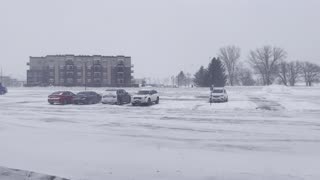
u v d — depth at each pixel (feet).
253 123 70.23
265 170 32.45
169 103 136.87
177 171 32.37
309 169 32.65
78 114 93.30
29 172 31.14
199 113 95.71
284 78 420.36
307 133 55.98
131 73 459.32
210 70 347.77
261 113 94.63
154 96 134.31
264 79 413.39
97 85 431.84
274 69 412.36
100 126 66.18
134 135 54.44
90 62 439.63
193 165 34.58
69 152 40.81
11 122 73.31
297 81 452.76
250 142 47.85
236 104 125.39
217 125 67.15
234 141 48.75
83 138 51.24
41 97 188.24
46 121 75.36
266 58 410.52
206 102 140.87
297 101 144.15
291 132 57.16
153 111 103.60
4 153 40.14
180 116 86.58
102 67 441.27
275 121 73.77
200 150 42.24
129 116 87.04
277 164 34.76
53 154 39.63
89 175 31.14
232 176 30.60
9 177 30.40
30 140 49.16
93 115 90.17
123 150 42.19
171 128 63.00
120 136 53.36
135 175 31.17
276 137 52.06
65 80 435.12
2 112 99.96
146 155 39.29
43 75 447.83
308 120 75.51
